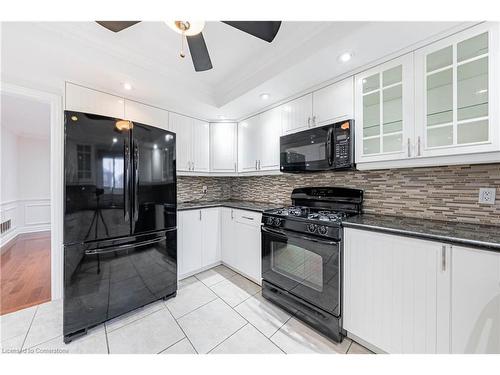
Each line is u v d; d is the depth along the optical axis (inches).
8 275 99.9
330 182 85.7
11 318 68.9
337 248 58.8
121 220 66.6
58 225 80.3
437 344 44.2
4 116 133.0
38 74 69.1
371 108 63.2
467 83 47.4
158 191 76.5
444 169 59.2
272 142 93.7
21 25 51.5
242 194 131.3
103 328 64.0
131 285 69.4
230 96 90.5
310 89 77.4
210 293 84.5
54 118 79.4
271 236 77.6
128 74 70.0
